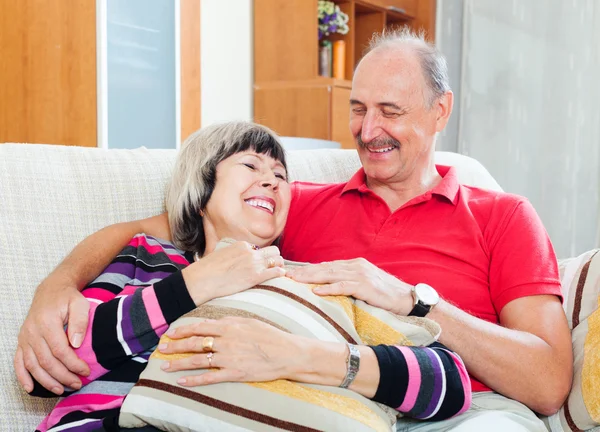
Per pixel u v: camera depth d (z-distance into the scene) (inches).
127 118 130.6
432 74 63.7
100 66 125.1
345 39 185.8
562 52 169.0
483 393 53.4
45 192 53.6
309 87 173.8
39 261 51.4
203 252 57.5
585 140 167.8
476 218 61.1
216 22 173.5
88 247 51.3
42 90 131.5
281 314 44.2
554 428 51.2
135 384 42.8
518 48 174.2
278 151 57.5
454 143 188.2
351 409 41.2
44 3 129.7
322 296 47.0
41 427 45.7
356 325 47.3
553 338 51.9
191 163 55.3
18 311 49.3
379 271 50.4
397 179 64.7
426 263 59.6
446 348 47.4
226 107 177.8
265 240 55.6
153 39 134.1
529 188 175.5
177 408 40.7
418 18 207.6
